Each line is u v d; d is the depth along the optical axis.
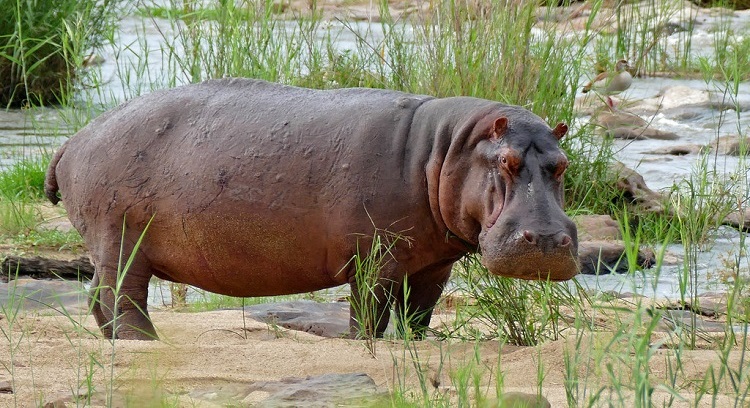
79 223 19.41
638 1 60.50
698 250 28.66
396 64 32.62
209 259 18.52
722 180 34.94
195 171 18.28
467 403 12.64
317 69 32.59
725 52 58.56
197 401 13.56
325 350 16.98
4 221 31.77
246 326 19.91
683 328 17.75
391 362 16.17
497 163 16.48
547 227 15.77
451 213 17.19
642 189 34.47
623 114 45.91
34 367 15.70
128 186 18.67
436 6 30.98
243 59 31.47
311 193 17.83
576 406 12.66
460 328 19.67
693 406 12.96
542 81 31.88
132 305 18.94
